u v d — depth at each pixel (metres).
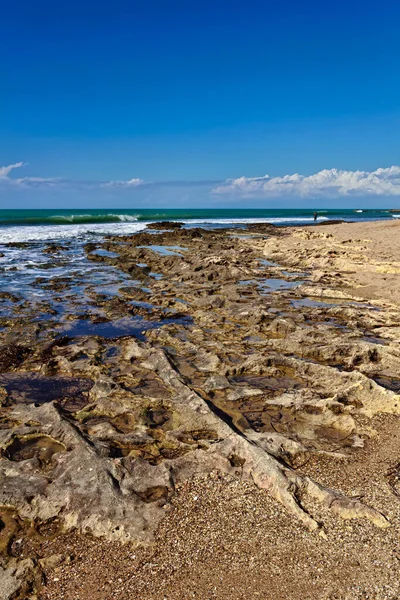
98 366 10.84
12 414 8.50
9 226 56.75
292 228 56.88
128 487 6.20
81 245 37.44
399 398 8.75
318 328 13.76
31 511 5.82
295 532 5.30
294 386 10.00
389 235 37.62
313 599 4.37
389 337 13.06
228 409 8.84
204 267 24.88
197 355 11.72
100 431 7.91
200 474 6.52
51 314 15.59
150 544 5.21
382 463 6.89
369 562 4.81
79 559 5.09
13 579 4.80
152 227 57.41
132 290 19.27
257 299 17.38
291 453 7.16
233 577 4.68
